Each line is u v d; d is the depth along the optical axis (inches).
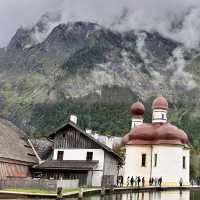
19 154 2507.4
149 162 3442.4
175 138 3395.7
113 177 2657.5
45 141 2910.9
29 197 1739.7
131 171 3479.3
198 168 5177.2
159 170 3336.6
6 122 2802.7
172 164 3314.5
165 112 3644.2
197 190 3036.4
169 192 2593.5
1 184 2041.1
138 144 3496.6
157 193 2407.7
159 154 3371.1
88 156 2645.2
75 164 2588.6
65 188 2064.5
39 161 2694.4
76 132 2714.1
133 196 2031.3
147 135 3501.5
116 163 2925.7
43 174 2605.8
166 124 3548.2
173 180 3287.4
